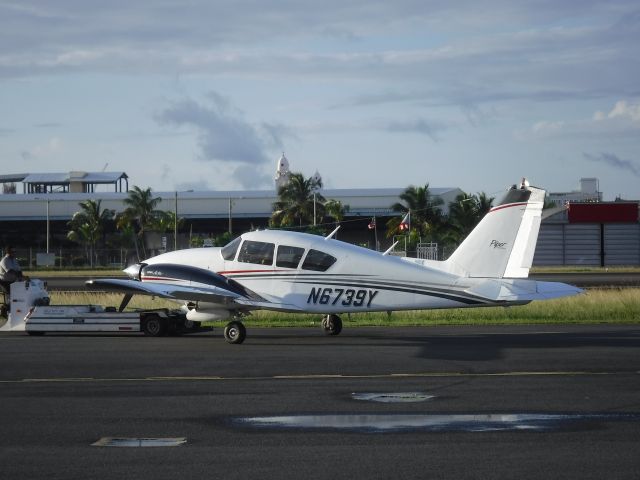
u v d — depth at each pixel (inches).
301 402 780.6
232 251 1398.9
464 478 525.0
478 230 1311.5
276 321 1718.8
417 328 1567.4
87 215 5812.0
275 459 572.4
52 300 2087.8
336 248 1343.5
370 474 534.9
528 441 620.7
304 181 5324.8
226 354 1149.7
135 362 1066.1
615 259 5300.2
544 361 1063.0
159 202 5900.6
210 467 553.3
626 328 1552.7
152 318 1429.6
